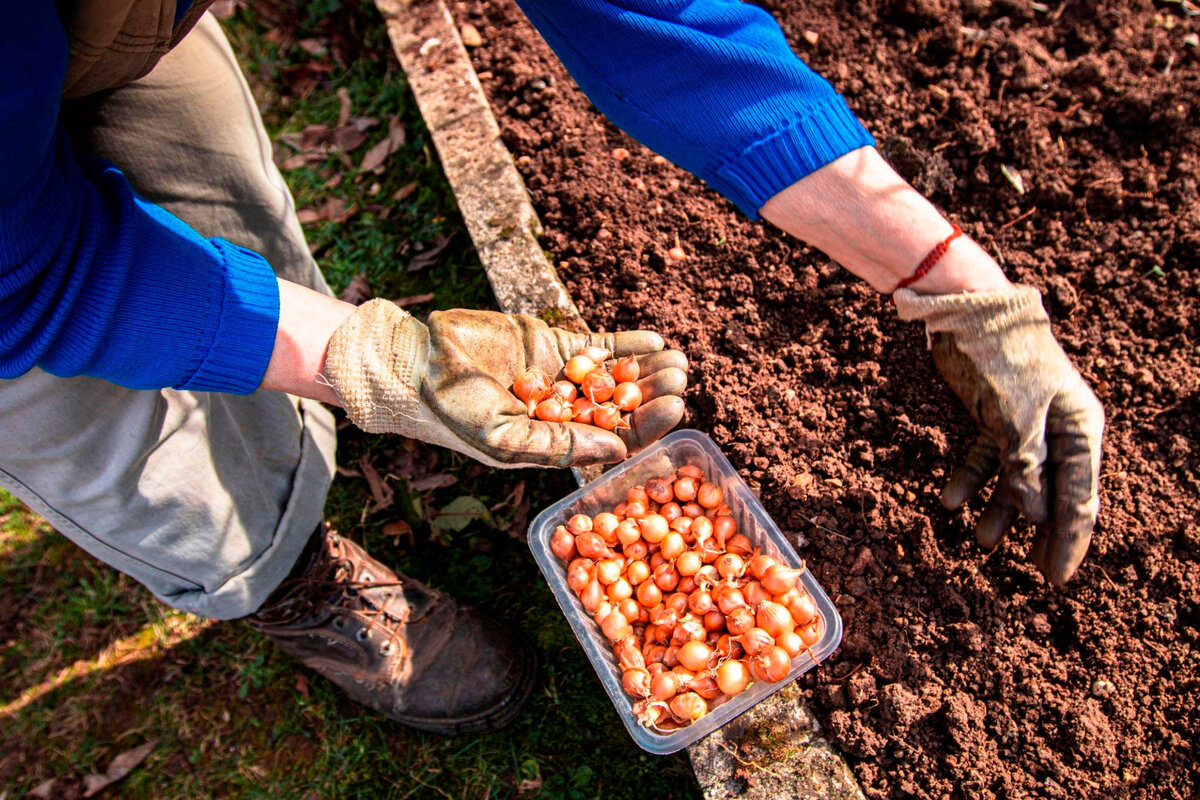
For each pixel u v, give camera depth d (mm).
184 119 1815
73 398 1474
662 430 1855
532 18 1562
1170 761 1858
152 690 2674
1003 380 1728
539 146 2662
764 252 2414
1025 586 2035
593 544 2049
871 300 2281
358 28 3561
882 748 1927
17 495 1717
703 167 1594
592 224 2510
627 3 1436
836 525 2119
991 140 2461
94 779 2562
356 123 3365
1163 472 2117
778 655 1807
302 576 2230
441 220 3092
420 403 1598
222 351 1444
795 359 2295
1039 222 2414
